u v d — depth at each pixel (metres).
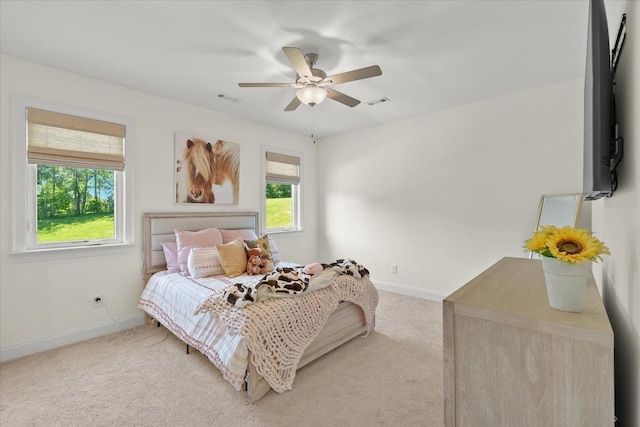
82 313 2.69
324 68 2.58
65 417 1.68
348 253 4.71
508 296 0.99
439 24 2.00
